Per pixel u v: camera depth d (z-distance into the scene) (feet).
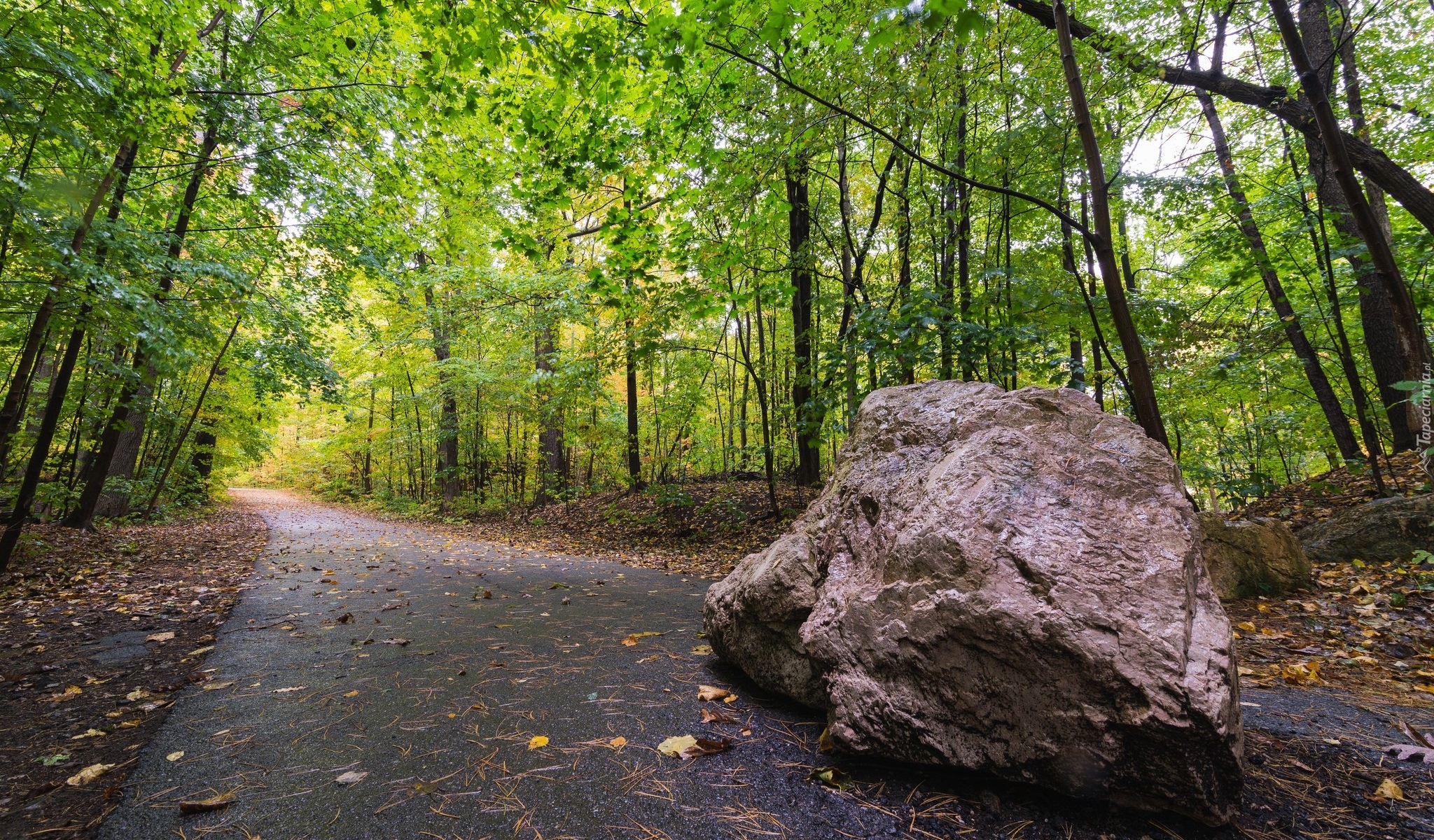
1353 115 20.65
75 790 6.04
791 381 36.14
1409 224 25.27
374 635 12.46
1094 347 24.88
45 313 16.79
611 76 16.52
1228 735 4.86
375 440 66.33
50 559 20.54
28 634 12.42
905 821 5.39
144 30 17.44
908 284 24.70
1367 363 28.17
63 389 18.71
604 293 22.27
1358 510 16.35
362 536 36.58
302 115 24.75
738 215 21.90
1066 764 5.31
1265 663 10.24
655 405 48.39
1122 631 5.34
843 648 6.79
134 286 18.37
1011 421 7.68
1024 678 5.55
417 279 38.42
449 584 19.04
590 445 52.85
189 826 5.36
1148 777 5.10
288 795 5.93
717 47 13.65
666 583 19.70
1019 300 18.45
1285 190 19.36
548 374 35.68
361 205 28.60
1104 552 5.95
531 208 20.21
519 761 6.68
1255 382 28.02
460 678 9.66
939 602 6.04
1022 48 19.19
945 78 19.01
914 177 24.89
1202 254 23.63
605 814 5.57
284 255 29.68
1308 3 20.98
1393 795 5.64
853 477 8.90
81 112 14.87
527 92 18.07
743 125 21.59
